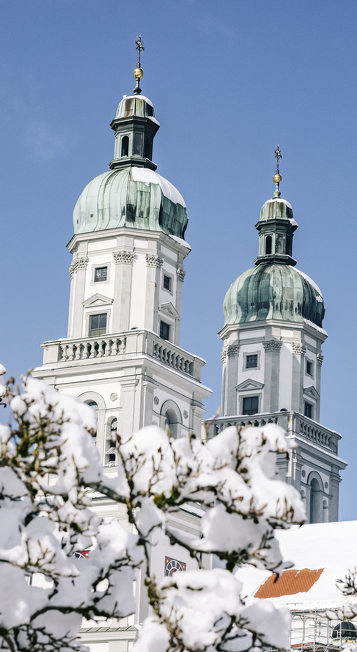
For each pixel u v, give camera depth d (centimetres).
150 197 9306
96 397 8706
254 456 3053
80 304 9119
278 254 12506
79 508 3117
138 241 9150
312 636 7794
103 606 3288
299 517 2947
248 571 8800
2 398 3741
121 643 7750
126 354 8681
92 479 3136
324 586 8050
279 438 3070
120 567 3322
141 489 3086
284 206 12750
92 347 8844
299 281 12050
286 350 11800
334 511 11475
